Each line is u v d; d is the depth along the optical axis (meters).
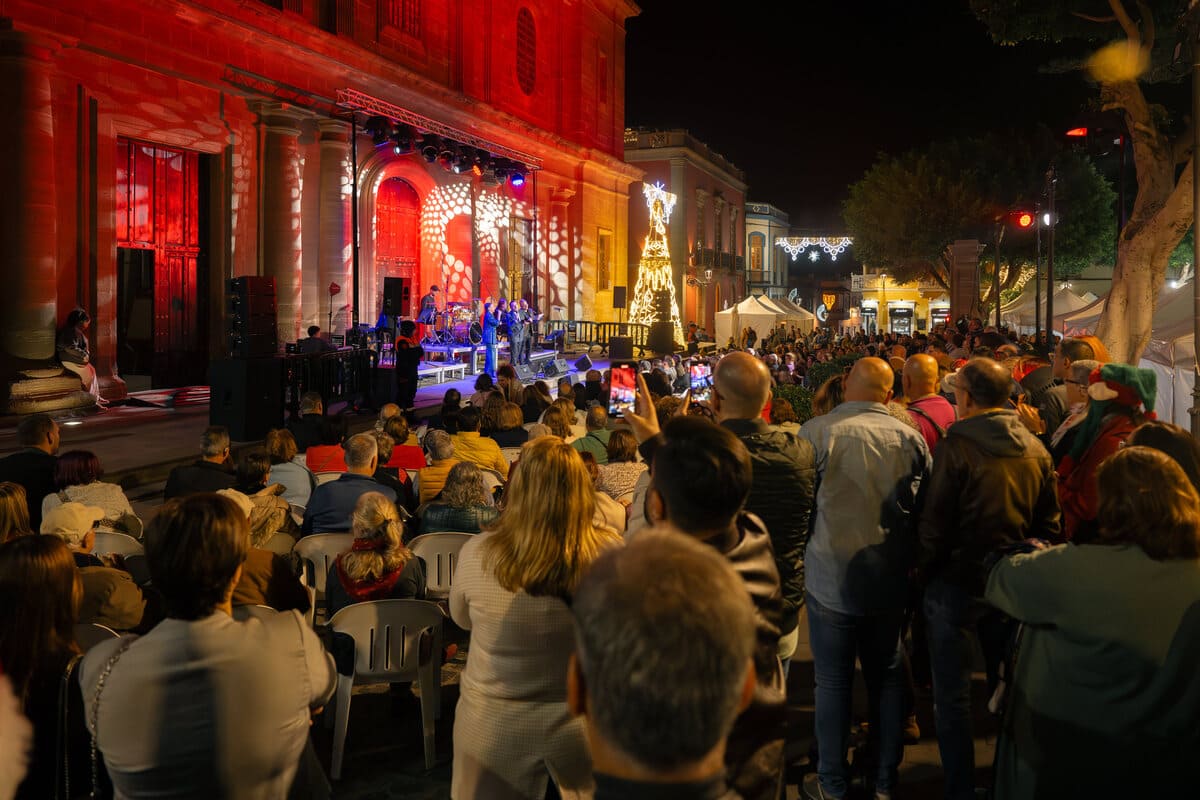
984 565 3.22
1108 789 2.31
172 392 14.43
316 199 18.30
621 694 1.07
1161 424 3.07
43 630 2.65
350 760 4.17
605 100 33.12
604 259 32.88
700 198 47.16
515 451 7.40
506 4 26.58
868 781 3.77
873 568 3.51
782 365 18.86
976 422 3.41
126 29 13.77
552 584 2.53
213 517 2.25
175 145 15.12
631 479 5.71
